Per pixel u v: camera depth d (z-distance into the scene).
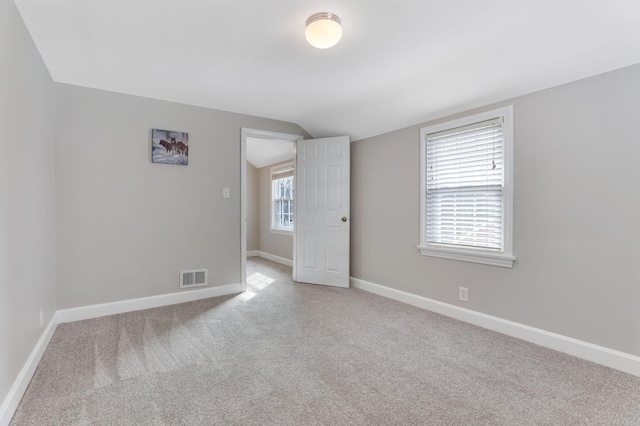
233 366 2.00
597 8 1.62
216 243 3.52
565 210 2.21
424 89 2.70
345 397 1.69
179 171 3.29
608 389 1.76
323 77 2.63
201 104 3.33
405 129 3.38
